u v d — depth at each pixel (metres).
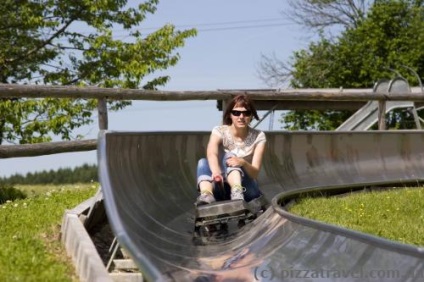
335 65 51.38
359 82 50.41
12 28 34.44
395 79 24.59
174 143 11.50
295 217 7.75
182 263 7.32
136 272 8.75
